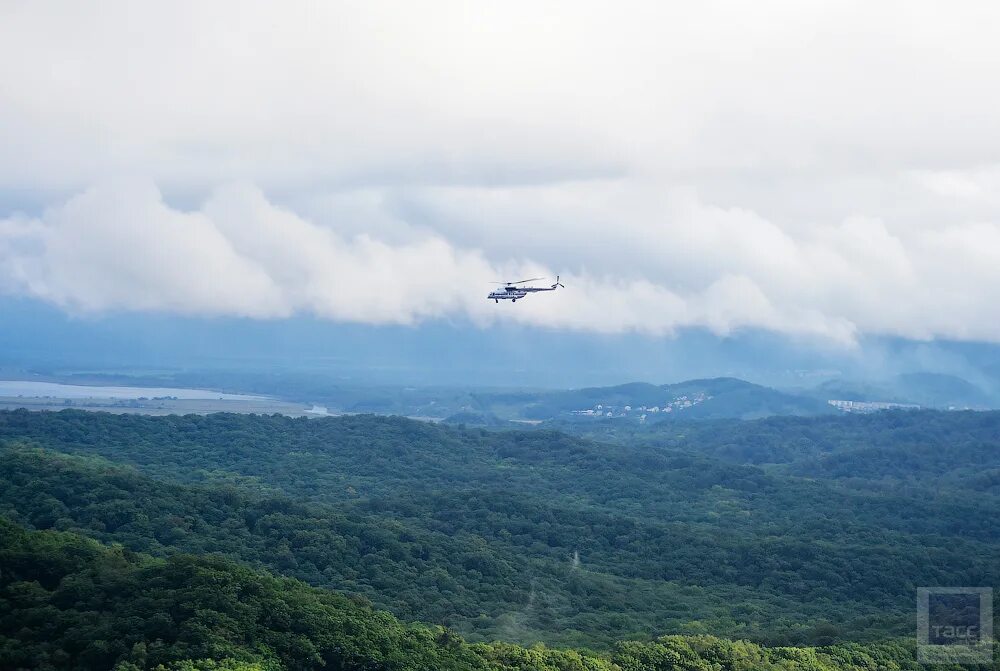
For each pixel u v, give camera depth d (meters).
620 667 189.25
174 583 174.62
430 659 175.12
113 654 155.12
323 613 177.38
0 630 160.75
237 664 153.62
